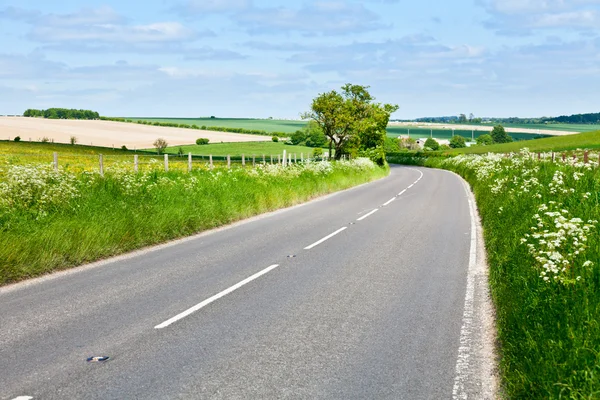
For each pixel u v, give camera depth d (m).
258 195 19.16
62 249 9.79
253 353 5.50
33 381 4.76
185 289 8.15
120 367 5.09
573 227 7.22
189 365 5.16
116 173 16.56
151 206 13.81
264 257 10.71
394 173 55.12
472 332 6.20
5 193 11.81
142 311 6.98
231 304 7.33
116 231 11.35
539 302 6.06
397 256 10.80
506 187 18.66
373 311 7.02
